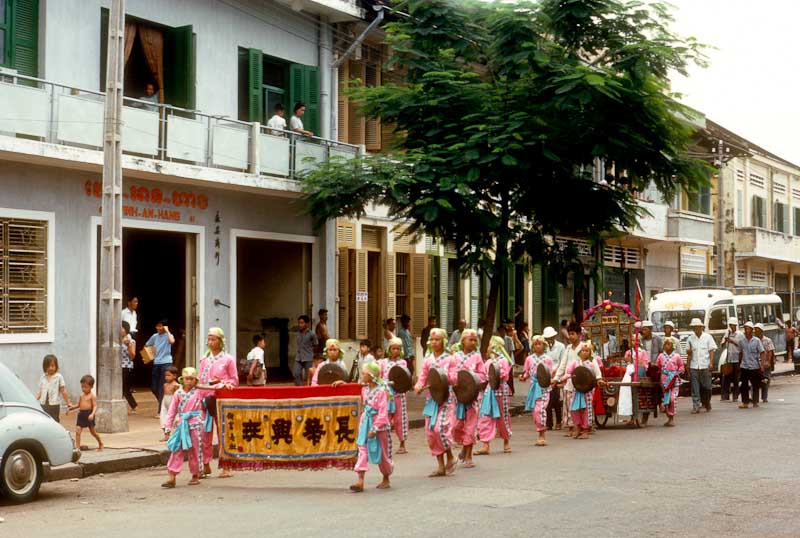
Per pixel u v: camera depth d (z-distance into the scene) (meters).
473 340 16.28
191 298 25.12
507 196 25.81
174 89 24.67
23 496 12.93
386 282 31.27
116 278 19.16
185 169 23.28
